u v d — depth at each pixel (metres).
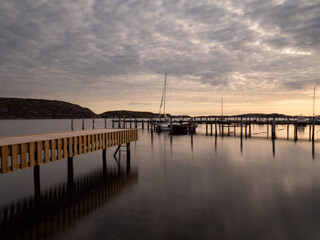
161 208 12.22
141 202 13.09
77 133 21.36
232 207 12.36
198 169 21.17
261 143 39.66
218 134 58.91
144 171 20.48
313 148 33.62
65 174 19.38
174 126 61.66
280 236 9.48
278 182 16.95
